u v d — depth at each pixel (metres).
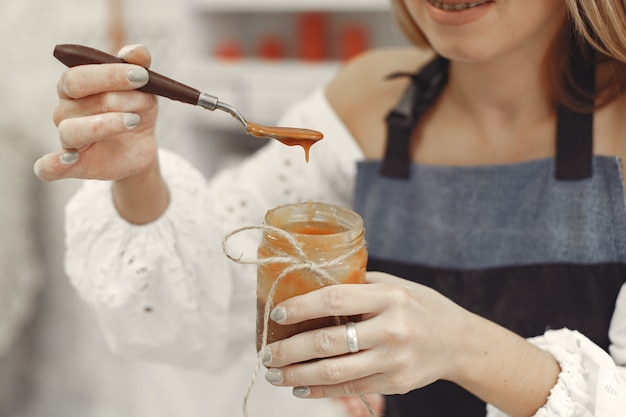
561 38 0.78
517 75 0.81
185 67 1.96
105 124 0.60
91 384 1.73
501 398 0.67
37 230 1.59
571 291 0.80
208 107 0.61
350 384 0.59
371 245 0.90
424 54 0.97
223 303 0.84
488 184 0.84
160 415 1.52
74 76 0.59
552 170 0.81
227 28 2.06
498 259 0.83
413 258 0.88
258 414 1.35
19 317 1.54
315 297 0.56
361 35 1.91
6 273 1.49
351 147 0.95
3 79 1.44
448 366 0.61
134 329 0.81
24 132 1.48
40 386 1.79
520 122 0.83
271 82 1.92
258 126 0.62
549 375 0.68
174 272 0.79
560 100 0.80
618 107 0.80
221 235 0.84
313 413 1.31
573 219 0.80
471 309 0.84
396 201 0.89
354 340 0.56
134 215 0.77
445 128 0.88
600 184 0.79
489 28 0.70
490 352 0.64
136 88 0.60
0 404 1.72
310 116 0.98
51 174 0.64
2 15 1.43
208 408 1.42
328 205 0.62
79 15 1.58
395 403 0.90
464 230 0.85
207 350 0.85
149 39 1.84
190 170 0.84
